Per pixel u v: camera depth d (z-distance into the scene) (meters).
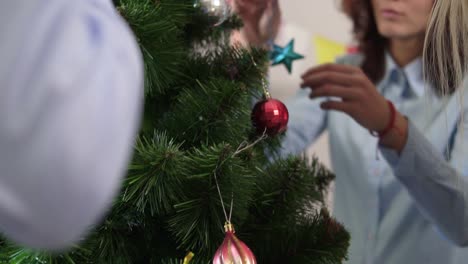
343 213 1.02
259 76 0.60
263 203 0.57
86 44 0.17
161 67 0.53
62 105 0.16
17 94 0.16
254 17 0.85
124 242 0.52
